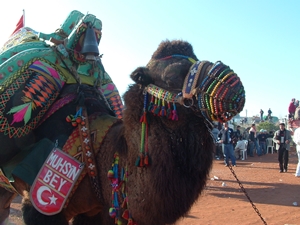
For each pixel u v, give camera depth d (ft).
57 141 10.53
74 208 10.68
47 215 10.16
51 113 11.09
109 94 13.76
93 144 10.41
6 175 10.84
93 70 12.75
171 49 9.46
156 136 8.89
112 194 9.71
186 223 21.18
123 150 9.63
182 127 8.80
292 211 24.38
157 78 9.24
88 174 10.33
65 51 11.81
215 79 8.32
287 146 45.37
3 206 13.66
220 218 22.41
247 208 25.26
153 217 8.88
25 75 10.87
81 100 11.06
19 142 10.62
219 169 47.98
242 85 8.41
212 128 9.09
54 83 11.32
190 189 8.75
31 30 14.10
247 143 65.62
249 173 44.04
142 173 9.01
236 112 8.34
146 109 9.14
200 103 8.54
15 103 10.40
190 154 8.70
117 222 9.58
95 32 11.98
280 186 34.55
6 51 12.16
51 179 10.04
